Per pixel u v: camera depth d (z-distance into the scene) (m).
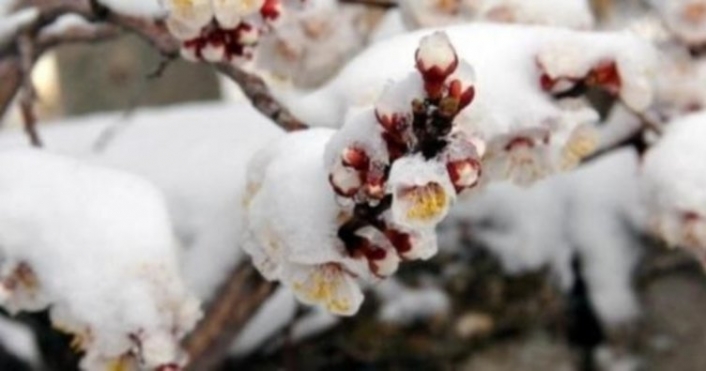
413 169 0.55
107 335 0.68
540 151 0.71
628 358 1.11
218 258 0.90
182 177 1.05
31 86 0.79
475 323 1.08
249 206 0.64
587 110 0.71
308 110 0.72
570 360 1.10
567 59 0.70
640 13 1.07
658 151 0.78
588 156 0.83
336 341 1.05
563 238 1.11
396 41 0.72
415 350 1.06
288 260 0.61
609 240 1.11
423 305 1.06
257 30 0.70
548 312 1.10
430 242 0.60
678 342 1.11
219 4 0.68
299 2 0.73
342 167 0.57
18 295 0.70
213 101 1.67
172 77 1.65
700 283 1.11
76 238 0.69
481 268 1.08
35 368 1.03
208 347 0.86
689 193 0.76
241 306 0.86
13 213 0.70
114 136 1.15
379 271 0.60
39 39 0.82
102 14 0.77
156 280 0.68
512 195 1.10
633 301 1.11
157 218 0.70
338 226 0.60
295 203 0.61
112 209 0.70
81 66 1.64
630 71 0.71
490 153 0.71
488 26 0.73
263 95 0.73
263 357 1.03
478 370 1.08
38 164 0.72
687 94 0.85
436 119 0.56
